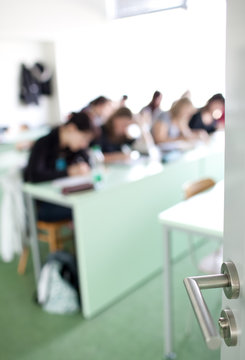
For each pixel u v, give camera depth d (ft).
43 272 7.49
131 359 5.84
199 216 5.26
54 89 20.04
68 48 19.48
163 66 14.28
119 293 7.64
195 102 11.57
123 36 16.94
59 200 6.75
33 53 19.17
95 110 10.89
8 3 16.42
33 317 7.09
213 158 9.75
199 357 5.68
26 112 19.40
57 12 18.25
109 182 7.38
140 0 15.42
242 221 1.55
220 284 1.70
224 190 1.70
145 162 9.19
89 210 6.70
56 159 8.07
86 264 6.81
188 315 6.38
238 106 1.48
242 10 1.40
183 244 9.21
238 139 1.51
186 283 1.74
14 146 15.43
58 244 8.32
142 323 6.74
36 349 6.18
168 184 8.64
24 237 8.18
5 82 18.30
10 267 9.22
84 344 6.24
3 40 17.89
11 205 7.83
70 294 7.22
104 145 10.25
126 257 7.70
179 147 10.24
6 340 6.44
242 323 1.63
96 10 18.30
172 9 13.10
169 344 5.78
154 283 8.16
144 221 8.07
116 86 17.70
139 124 10.78
